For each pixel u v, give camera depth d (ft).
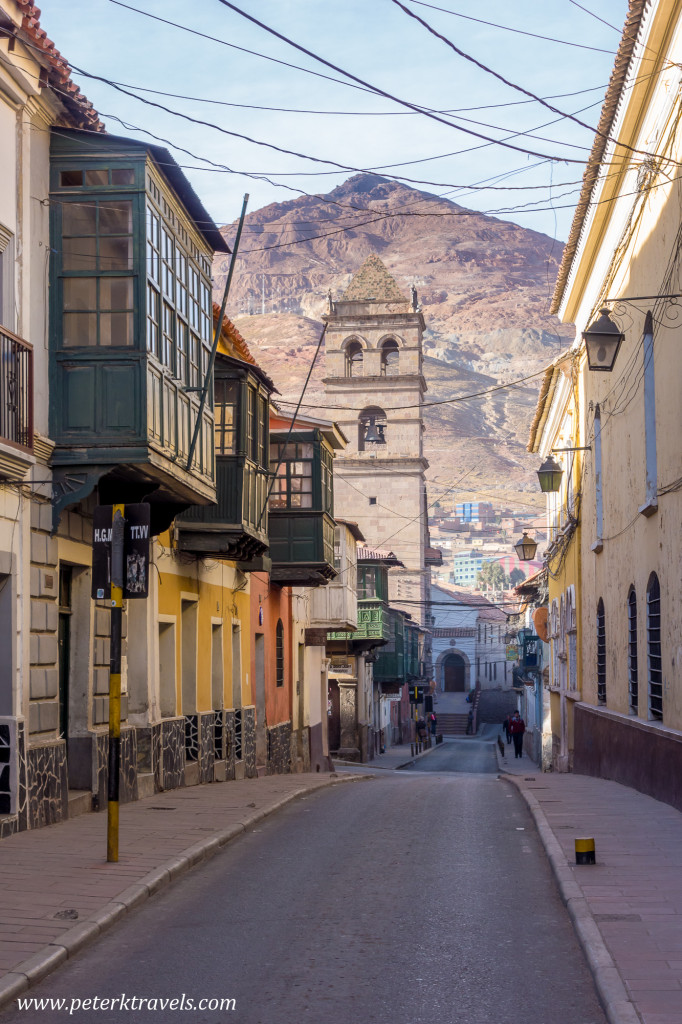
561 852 37.78
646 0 48.34
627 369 65.00
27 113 45.03
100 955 26.11
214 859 38.93
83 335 46.83
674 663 51.60
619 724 68.03
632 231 61.21
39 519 45.24
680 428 49.44
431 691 277.85
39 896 30.78
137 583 35.88
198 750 69.05
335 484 201.98
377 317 203.92
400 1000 22.58
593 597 84.33
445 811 54.44
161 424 48.75
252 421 69.41
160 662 64.34
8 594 42.75
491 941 27.04
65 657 50.80
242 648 82.84
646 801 54.70
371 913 30.09
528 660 159.22
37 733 44.70
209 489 57.88
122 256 47.01
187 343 54.75
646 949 24.82
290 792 61.77
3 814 41.93
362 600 156.56
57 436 46.44
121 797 54.08
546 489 88.69
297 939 27.40
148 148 47.34
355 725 158.81
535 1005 22.17
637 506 62.54
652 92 53.72
